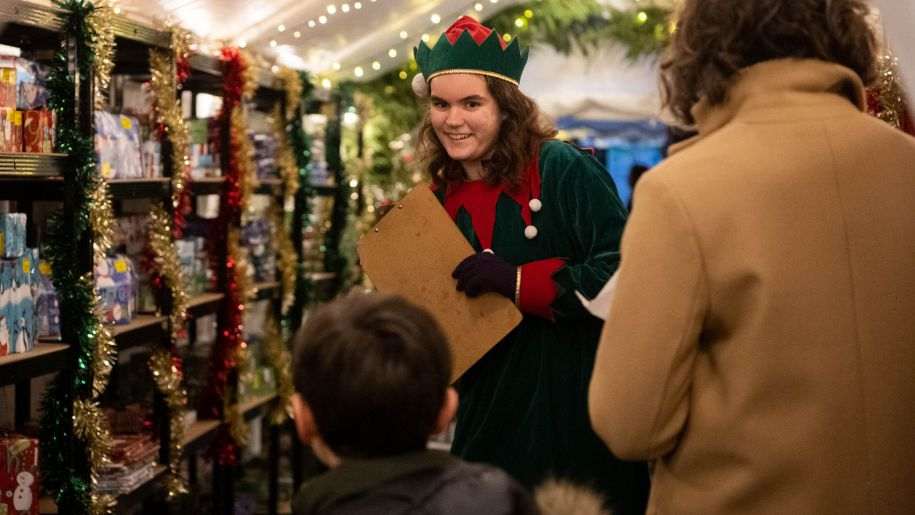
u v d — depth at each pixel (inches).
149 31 145.4
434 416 55.2
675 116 70.7
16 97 117.3
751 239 63.1
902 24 65.2
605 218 107.2
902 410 63.9
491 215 111.3
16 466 114.0
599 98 328.5
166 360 151.3
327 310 56.6
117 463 137.4
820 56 66.2
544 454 106.3
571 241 109.6
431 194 110.8
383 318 55.2
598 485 105.4
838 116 65.5
